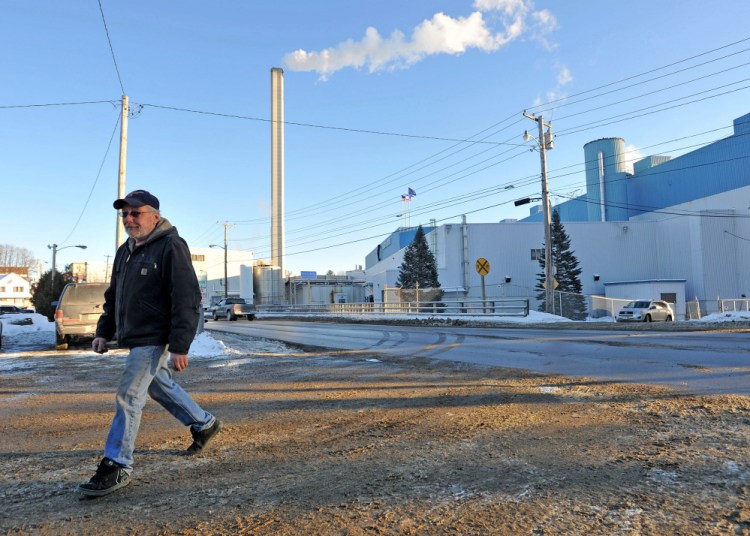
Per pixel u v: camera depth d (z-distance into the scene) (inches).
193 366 398.0
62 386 318.3
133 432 139.3
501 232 1919.3
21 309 2011.6
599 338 578.2
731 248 1904.5
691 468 144.4
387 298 1485.0
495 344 537.3
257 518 116.4
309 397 265.3
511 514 116.3
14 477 147.6
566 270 1884.8
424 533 107.9
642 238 2039.9
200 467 153.6
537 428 193.2
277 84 2807.6
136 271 142.3
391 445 174.4
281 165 2802.7
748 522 110.0
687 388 267.6
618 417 208.1
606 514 115.3
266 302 2716.5
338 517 116.2
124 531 111.3
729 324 791.7
